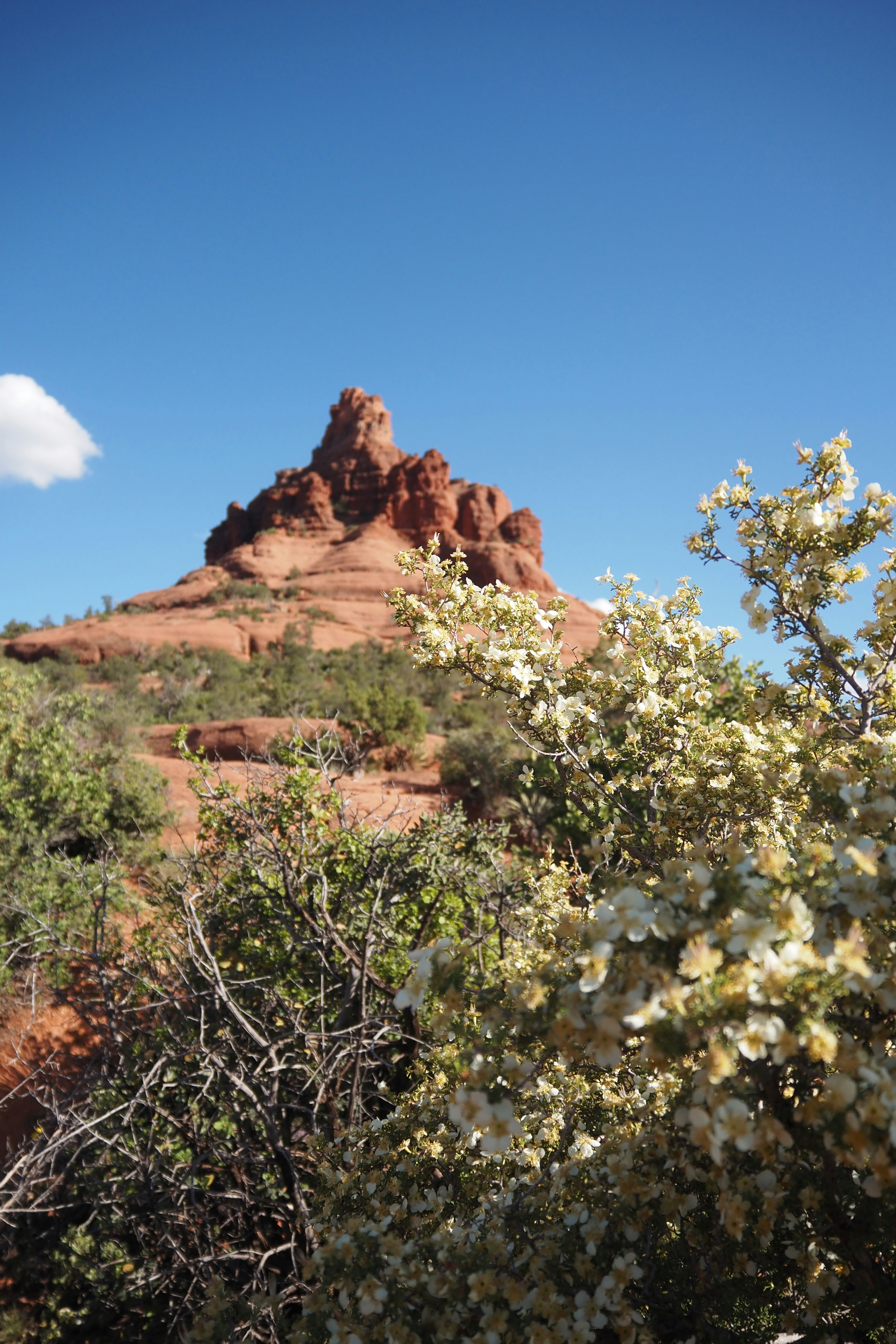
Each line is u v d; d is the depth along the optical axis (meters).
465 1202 2.42
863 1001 1.58
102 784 9.54
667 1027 1.30
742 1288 1.96
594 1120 2.54
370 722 21.00
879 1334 1.86
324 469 117.62
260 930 4.98
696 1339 1.94
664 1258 2.13
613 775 3.43
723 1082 1.53
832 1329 1.86
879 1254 1.86
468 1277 1.87
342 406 127.06
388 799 8.54
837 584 2.60
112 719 17.64
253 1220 3.70
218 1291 2.25
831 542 2.51
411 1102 3.00
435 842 5.23
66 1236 3.91
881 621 2.55
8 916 6.39
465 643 3.21
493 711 27.81
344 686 36.78
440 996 1.60
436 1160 2.54
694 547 2.85
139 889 6.43
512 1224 2.18
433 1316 1.85
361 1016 4.03
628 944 1.44
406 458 113.62
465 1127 1.61
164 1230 3.51
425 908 5.34
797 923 1.33
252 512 118.38
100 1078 3.87
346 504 110.81
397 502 107.69
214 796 5.19
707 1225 2.02
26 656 62.47
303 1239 3.47
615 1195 2.12
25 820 8.03
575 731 3.29
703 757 3.05
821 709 2.71
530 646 3.30
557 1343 1.75
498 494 110.50
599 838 2.15
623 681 3.31
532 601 3.38
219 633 65.69
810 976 1.37
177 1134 4.11
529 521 107.19
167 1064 3.84
